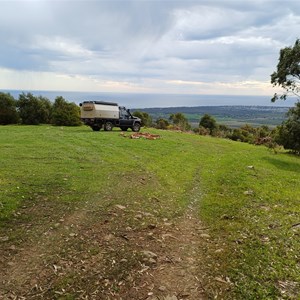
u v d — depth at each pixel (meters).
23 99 42.25
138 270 5.18
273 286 4.80
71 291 4.58
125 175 12.52
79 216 7.59
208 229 7.18
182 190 10.73
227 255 5.80
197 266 5.39
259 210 8.63
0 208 7.76
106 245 6.06
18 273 5.02
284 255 5.83
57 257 5.54
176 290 4.68
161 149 20.14
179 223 7.54
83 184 10.64
